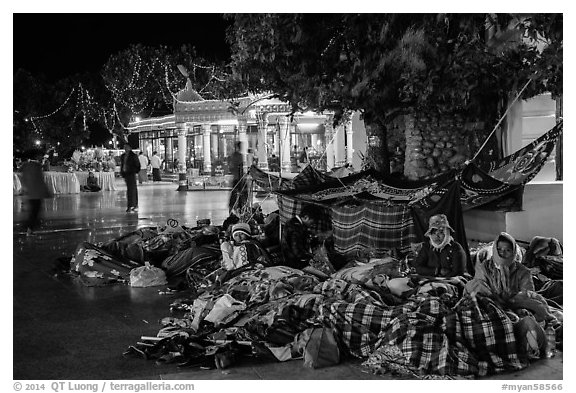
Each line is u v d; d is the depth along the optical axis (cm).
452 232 638
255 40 920
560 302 614
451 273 594
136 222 1559
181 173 2861
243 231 772
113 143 4709
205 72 4000
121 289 803
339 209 840
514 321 498
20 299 754
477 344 479
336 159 1920
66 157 4791
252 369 492
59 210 1894
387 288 580
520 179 778
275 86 1031
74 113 4669
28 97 4416
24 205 2050
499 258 543
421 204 717
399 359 472
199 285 772
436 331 476
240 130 2720
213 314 587
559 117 928
